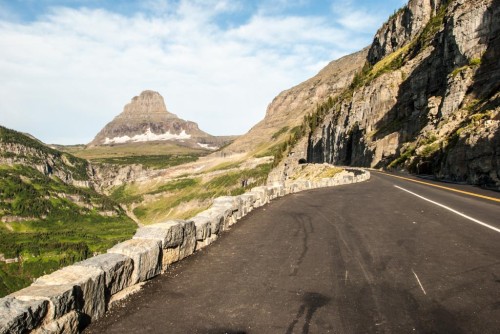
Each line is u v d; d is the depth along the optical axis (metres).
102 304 5.48
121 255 6.35
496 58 47.00
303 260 8.11
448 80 52.31
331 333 4.79
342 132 109.88
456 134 40.06
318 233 10.86
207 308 5.68
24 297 4.42
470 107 45.88
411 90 78.25
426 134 52.47
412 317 5.16
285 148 185.00
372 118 90.19
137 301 5.96
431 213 13.72
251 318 5.31
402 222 12.10
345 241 9.71
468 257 7.84
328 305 5.66
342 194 22.42
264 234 10.96
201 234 9.45
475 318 5.06
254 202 16.78
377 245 9.15
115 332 4.96
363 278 6.79
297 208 16.48
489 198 18.58
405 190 23.59
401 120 78.38
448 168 35.88
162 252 7.52
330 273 7.15
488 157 28.70
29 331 4.14
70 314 4.71
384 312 5.34
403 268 7.27
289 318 5.27
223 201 12.91
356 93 109.19
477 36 51.78
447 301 5.64
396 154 66.06
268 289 6.42
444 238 9.62
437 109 57.41
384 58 137.38
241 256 8.59
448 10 70.62
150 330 5.01
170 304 5.85
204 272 7.43
